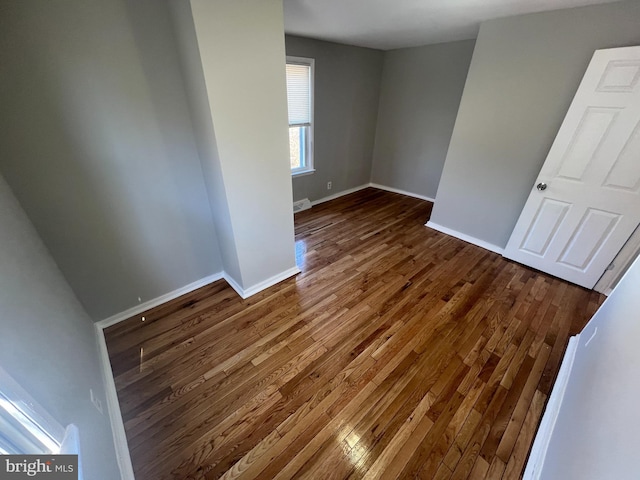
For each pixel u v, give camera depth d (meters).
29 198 1.44
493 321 2.04
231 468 1.22
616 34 1.87
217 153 1.66
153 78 1.62
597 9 1.89
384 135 4.66
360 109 4.25
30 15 1.20
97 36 1.38
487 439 1.33
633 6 1.77
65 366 0.99
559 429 1.16
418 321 2.04
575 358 1.54
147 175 1.81
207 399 1.50
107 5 1.36
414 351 1.79
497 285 2.44
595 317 1.60
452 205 3.23
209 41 1.37
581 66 2.05
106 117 1.54
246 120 1.68
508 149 2.60
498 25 2.34
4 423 0.53
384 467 1.23
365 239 3.24
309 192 4.14
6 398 0.53
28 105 1.31
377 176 5.04
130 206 1.81
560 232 2.41
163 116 1.74
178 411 1.44
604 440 0.73
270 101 1.74
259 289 2.35
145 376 1.62
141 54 1.53
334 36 3.11
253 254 2.17
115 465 1.09
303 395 1.52
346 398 1.51
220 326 1.98
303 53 3.21
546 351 1.79
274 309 2.14
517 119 2.46
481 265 2.73
